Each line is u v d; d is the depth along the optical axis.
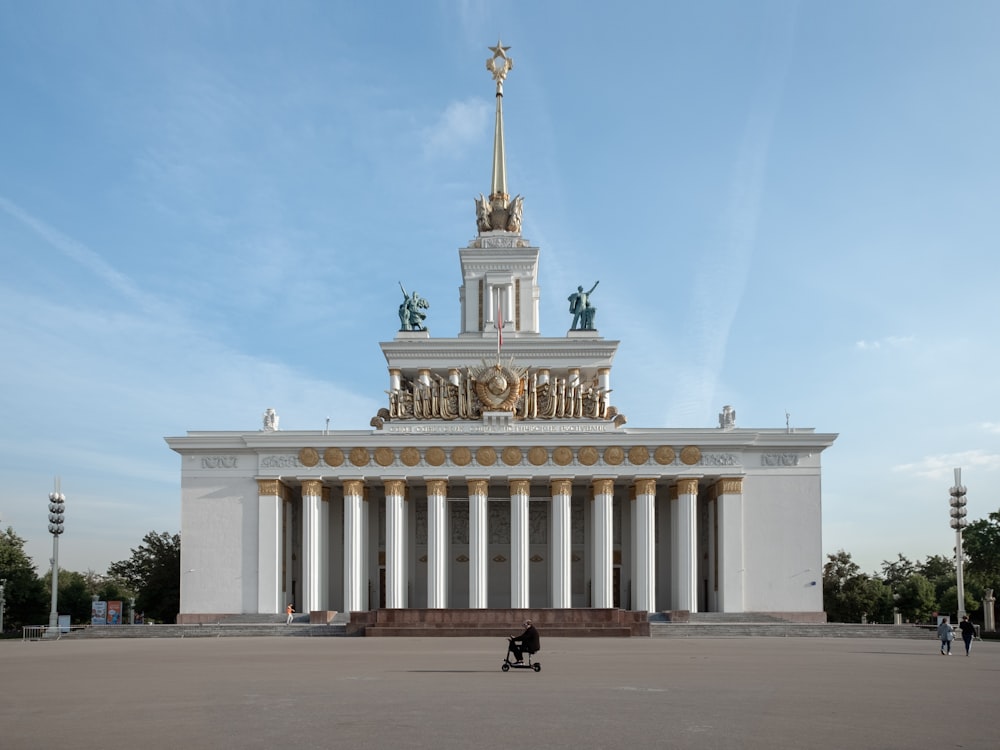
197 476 94.75
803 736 22.44
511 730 23.02
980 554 123.12
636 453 94.06
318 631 77.94
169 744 21.42
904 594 137.00
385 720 24.66
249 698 29.66
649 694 30.48
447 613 74.00
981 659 50.72
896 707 27.98
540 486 102.31
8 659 50.22
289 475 94.12
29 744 21.62
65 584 170.25
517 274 107.44
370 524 101.44
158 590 111.56
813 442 94.31
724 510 93.56
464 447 94.12
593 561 95.56
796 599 92.62
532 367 101.81
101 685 34.41
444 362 101.44
